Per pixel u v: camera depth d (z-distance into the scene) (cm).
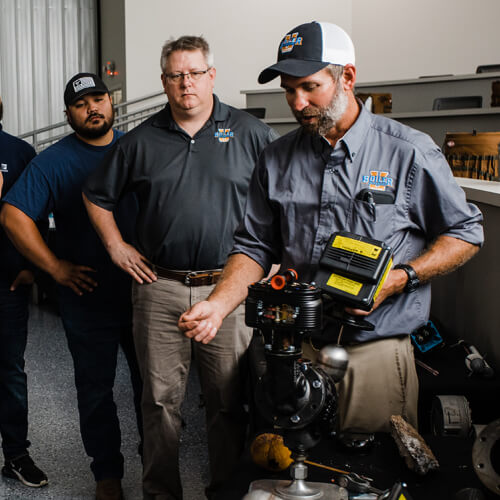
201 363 209
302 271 146
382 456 127
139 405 242
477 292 228
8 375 238
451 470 121
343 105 130
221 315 133
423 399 190
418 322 144
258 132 209
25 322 242
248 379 218
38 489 236
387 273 121
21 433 244
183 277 205
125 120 875
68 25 941
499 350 208
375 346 142
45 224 249
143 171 206
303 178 145
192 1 877
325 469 122
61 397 330
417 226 142
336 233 125
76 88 221
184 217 202
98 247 227
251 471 124
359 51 919
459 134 268
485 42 880
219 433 210
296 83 128
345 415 145
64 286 228
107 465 227
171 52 199
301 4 896
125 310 231
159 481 210
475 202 231
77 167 227
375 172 138
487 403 190
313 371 104
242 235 156
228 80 900
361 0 909
